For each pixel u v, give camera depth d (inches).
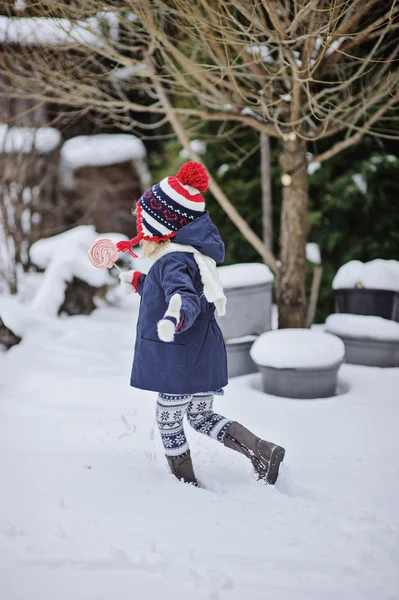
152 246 113.3
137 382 112.6
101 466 124.0
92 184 388.5
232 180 322.3
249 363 196.4
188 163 112.0
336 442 140.2
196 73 183.8
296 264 202.1
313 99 173.2
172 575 85.4
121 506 106.7
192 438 140.9
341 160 303.4
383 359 198.8
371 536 97.4
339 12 165.5
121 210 402.9
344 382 185.8
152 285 111.3
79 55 223.8
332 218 307.9
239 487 116.4
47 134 344.8
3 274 316.2
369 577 86.2
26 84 199.9
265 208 237.5
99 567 87.2
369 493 115.0
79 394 175.5
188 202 110.5
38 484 114.8
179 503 108.3
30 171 340.2
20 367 205.3
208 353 112.8
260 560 90.2
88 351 227.6
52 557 89.4
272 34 157.2
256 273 197.8
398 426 149.6
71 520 101.2
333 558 91.1
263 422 152.2
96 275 295.0
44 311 278.2
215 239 113.8
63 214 371.6
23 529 97.7
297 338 174.6
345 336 201.5
